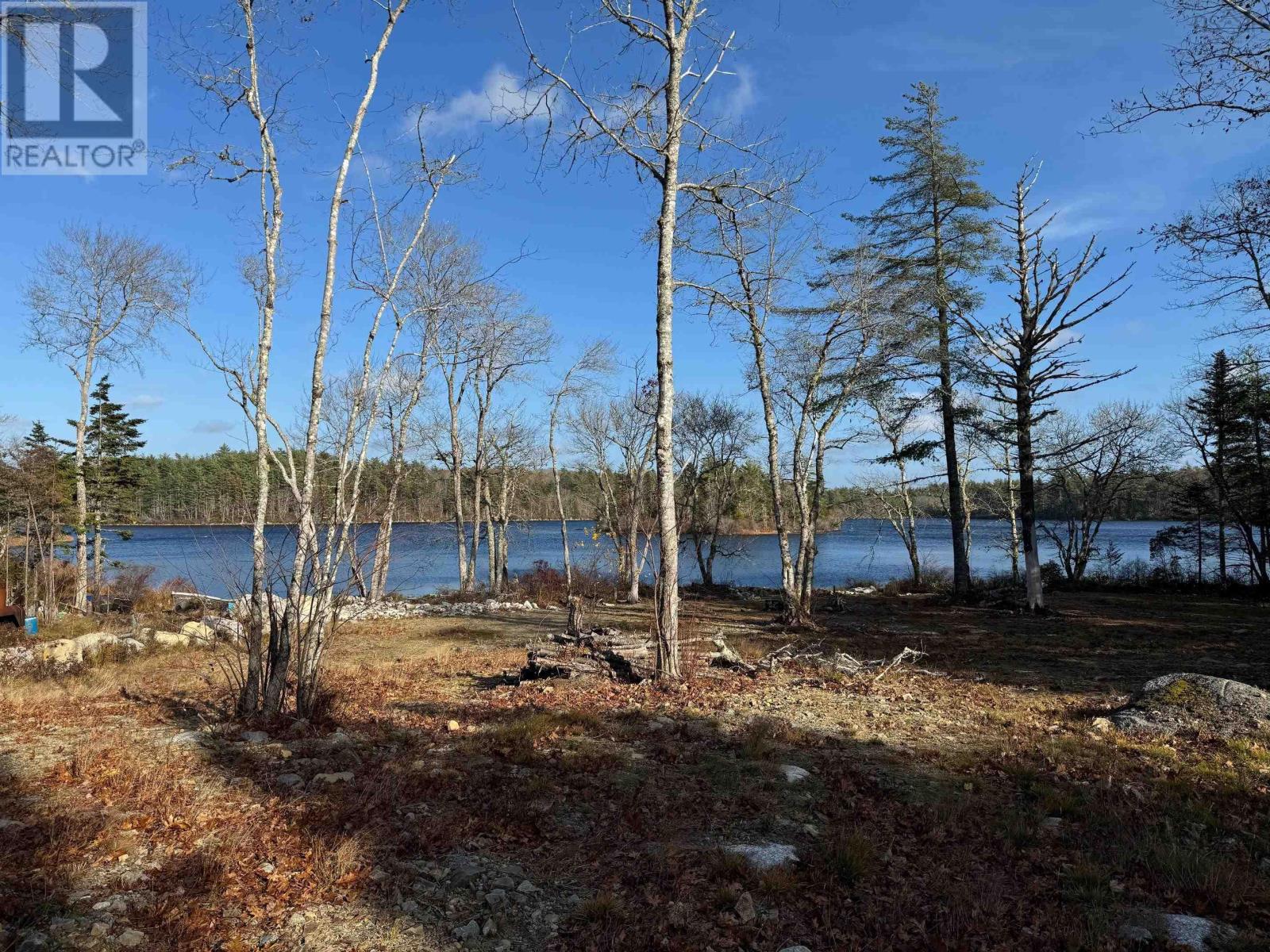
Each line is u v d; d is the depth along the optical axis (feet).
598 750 22.26
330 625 27.43
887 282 60.70
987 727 26.73
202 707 26.89
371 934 12.37
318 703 26.37
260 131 26.02
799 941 12.59
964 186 71.61
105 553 101.04
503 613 75.05
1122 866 15.56
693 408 106.73
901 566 141.18
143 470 103.96
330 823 16.22
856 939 12.61
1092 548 111.34
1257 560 90.74
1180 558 110.52
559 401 96.17
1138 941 12.77
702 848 15.89
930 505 135.54
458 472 97.19
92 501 95.40
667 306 33.73
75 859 14.01
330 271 26.21
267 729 23.56
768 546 175.01
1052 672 39.40
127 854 14.49
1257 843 16.85
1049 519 148.15
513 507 115.65
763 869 14.82
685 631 52.65
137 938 11.70
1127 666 41.04
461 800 18.01
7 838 14.75
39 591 77.71
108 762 19.36
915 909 13.69
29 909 12.21
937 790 19.94
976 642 51.49
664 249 33.78
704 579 106.11
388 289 29.01
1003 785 20.51
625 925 12.88
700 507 109.70
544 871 14.80
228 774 18.98
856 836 15.97
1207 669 39.86
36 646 49.11
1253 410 85.66
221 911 12.82
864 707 29.17
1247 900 14.20
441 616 71.41
